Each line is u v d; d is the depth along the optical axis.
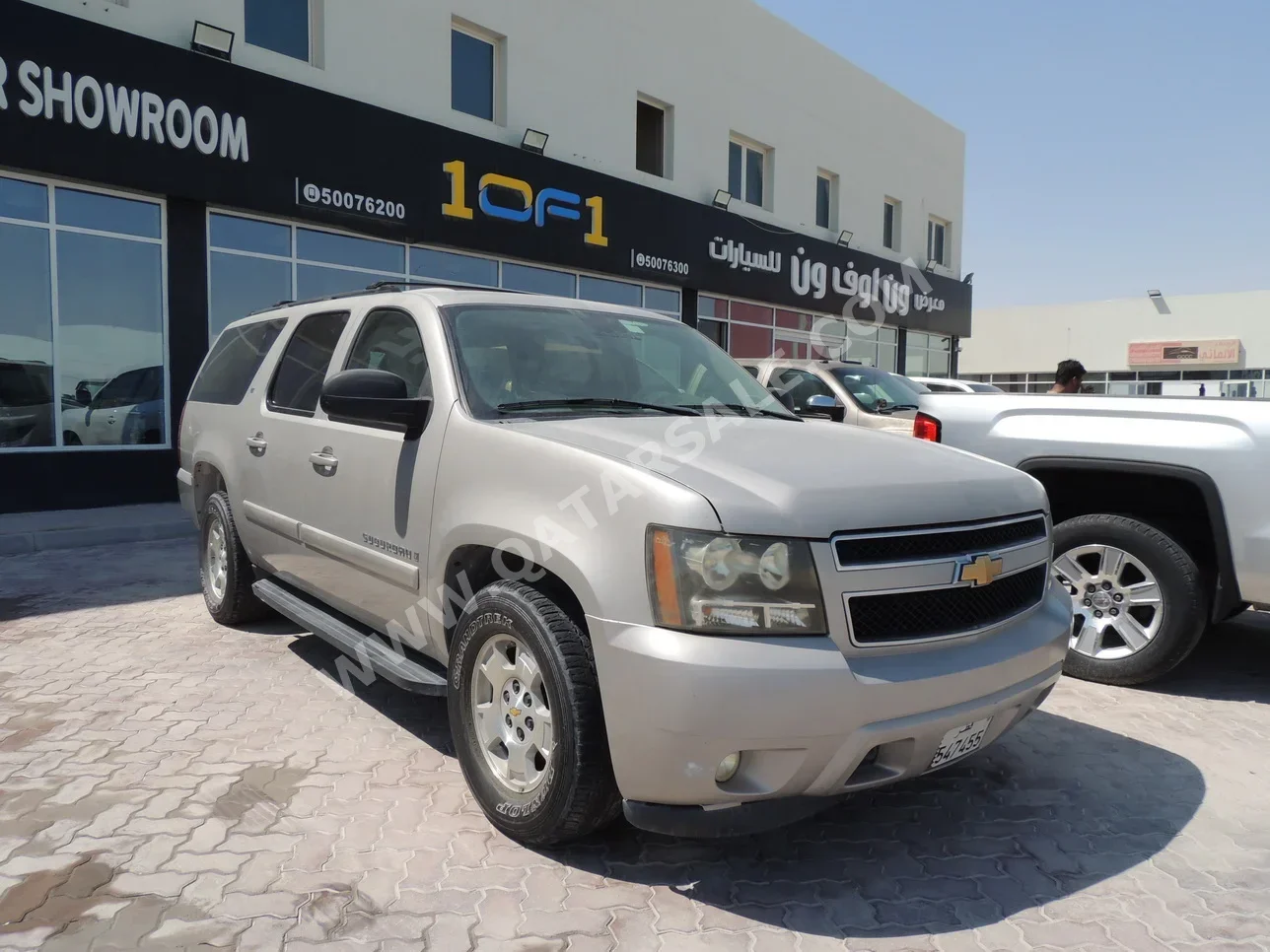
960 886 2.68
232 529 4.90
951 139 23.45
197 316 10.07
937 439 4.89
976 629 2.63
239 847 2.79
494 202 12.52
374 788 3.20
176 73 9.38
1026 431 4.58
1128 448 4.27
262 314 5.20
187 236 9.90
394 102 11.52
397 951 2.30
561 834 2.66
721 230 16.12
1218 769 3.51
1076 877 2.74
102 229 9.41
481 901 2.53
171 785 3.19
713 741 2.28
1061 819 3.11
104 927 2.36
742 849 2.87
